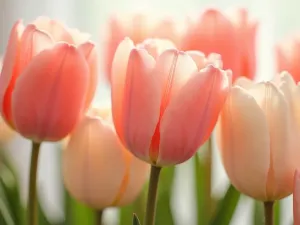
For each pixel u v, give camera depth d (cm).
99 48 132
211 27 73
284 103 62
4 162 84
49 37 64
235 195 74
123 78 63
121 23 77
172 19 78
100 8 143
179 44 75
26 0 145
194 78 61
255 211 78
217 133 65
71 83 64
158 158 62
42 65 63
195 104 61
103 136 67
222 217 74
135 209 79
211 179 79
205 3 135
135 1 140
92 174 67
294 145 63
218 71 61
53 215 90
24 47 64
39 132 65
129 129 62
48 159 143
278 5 129
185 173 97
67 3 144
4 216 74
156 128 62
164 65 61
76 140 67
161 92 61
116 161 67
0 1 146
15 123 65
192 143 62
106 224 85
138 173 68
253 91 63
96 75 66
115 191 68
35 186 67
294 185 62
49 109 64
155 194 64
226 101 63
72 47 63
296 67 74
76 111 65
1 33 145
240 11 75
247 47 74
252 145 63
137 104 61
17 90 63
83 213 78
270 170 63
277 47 76
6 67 64
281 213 79
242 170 64
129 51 62
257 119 62
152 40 65
